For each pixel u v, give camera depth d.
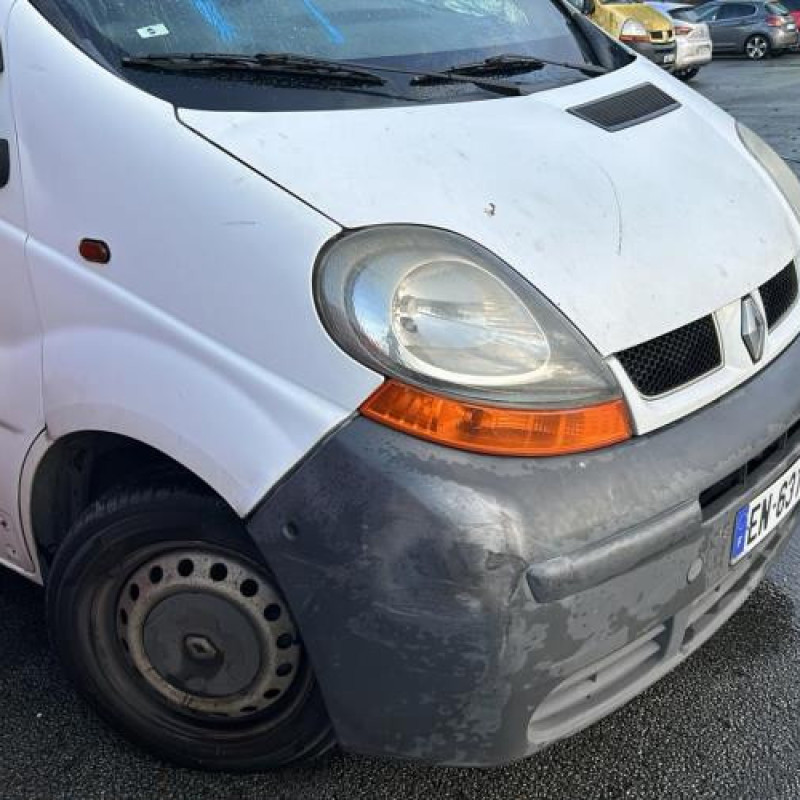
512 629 1.67
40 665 2.62
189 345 1.85
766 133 10.38
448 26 2.65
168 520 1.97
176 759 2.24
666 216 2.17
